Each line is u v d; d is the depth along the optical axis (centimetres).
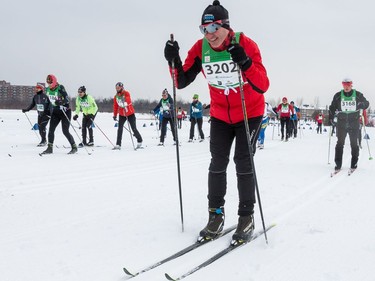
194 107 1153
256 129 269
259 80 237
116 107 879
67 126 751
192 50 268
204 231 266
